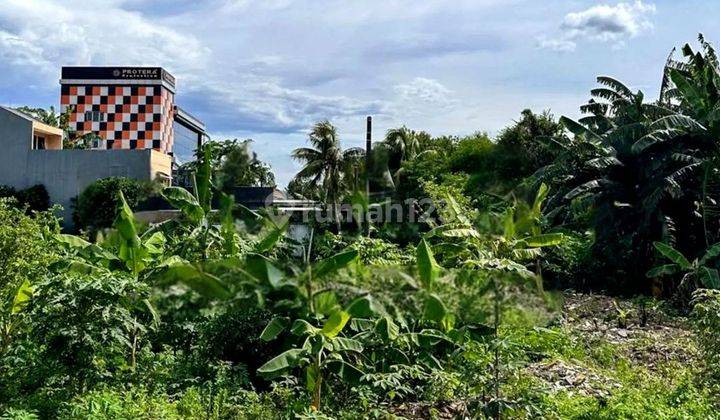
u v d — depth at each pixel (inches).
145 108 2272.4
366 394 305.4
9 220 369.4
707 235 792.3
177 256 353.7
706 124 801.6
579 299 743.1
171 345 333.1
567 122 914.1
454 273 261.0
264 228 404.2
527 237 316.8
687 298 716.0
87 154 1465.3
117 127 2263.8
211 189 421.4
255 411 289.0
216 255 388.2
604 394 333.7
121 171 1461.6
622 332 566.6
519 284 257.6
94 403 258.1
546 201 947.3
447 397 314.7
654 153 842.8
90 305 279.6
